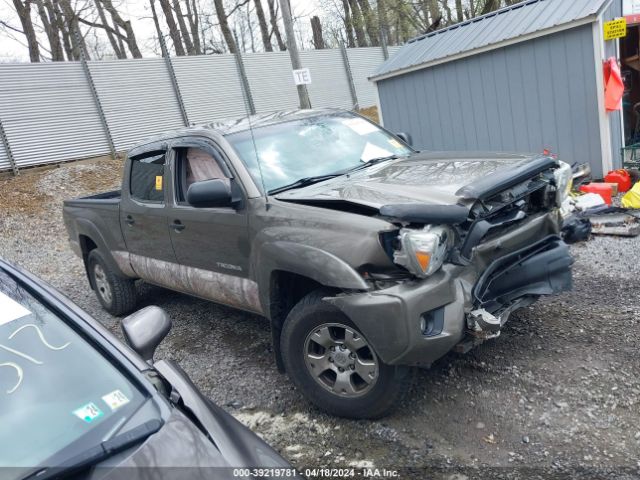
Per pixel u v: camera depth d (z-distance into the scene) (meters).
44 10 24.73
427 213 3.20
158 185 5.25
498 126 9.73
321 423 3.78
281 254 3.77
